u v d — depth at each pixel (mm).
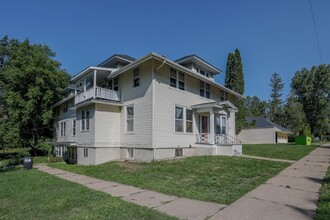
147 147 13211
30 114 23453
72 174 10766
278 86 63688
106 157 14594
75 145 17281
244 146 23109
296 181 7438
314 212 4598
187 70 14852
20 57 23797
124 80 15594
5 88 24250
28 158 13781
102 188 7344
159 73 13742
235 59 26047
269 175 8391
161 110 13609
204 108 15867
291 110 48219
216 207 5062
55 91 25156
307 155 14820
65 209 5145
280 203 5230
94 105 14531
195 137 16172
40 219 4574
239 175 8445
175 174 9000
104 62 17000
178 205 5266
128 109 15031
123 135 15094
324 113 46719
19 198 6258
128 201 5707
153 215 4570
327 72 46312
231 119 21344
